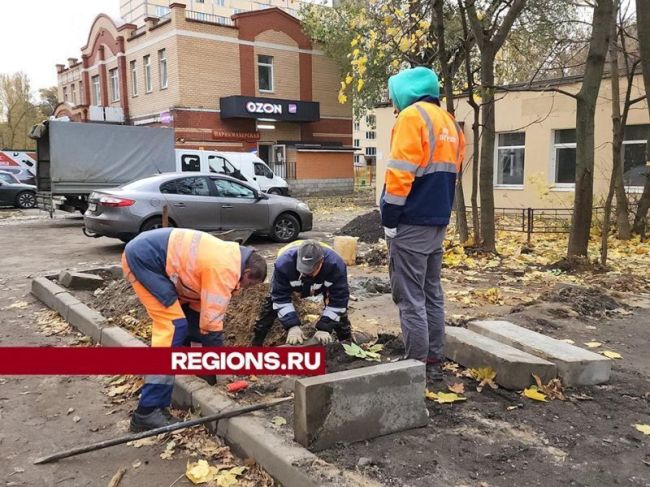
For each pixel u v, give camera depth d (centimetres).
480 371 376
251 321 472
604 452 291
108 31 3012
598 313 556
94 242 1239
